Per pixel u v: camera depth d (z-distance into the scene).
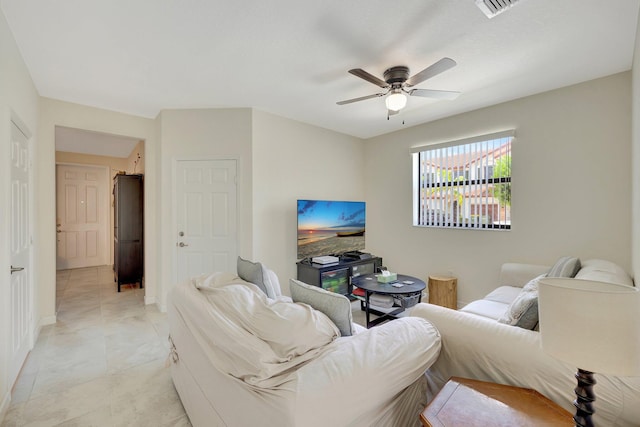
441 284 3.57
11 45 2.02
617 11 1.82
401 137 4.40
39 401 1.90
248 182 3.57
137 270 4.54
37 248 2.93
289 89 3.02
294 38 2.12
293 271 4.00
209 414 1.32
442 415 1.05
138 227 4.54
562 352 0.88
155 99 3.26
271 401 0.93
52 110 3.17
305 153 4.12
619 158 2.63
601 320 0.82
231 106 3.50
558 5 1.77
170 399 1.93
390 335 1.28
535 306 1.48
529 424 0.99
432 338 1.38
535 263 3.11
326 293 1.41
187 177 3.63
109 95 3.13
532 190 3.12
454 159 3.79
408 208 4.31
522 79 2.76
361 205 4.47
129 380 2.14
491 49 2.25
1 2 1.74
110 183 6.45
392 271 4.52
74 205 6.11
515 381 1.26
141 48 2.25
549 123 3.00
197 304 1.51
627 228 2.59
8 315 1.88
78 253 6.16
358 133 4.64
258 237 3.64
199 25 1.97
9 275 1.92
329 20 1.92
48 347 2.63
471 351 1.39
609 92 2.67
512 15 1.86
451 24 1.96
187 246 3.64
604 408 1.08
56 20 1.91
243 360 1.11
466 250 3.66
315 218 3.94
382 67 2.53
